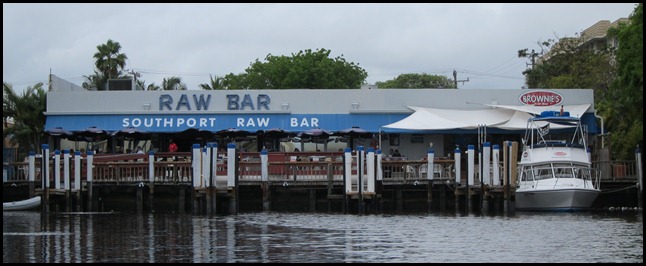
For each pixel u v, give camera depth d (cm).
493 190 4294
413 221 3797
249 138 5609
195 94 5578
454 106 5569
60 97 5606
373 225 3606
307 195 4466
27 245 2939
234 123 5525
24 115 6222
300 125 5509
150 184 4409
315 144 5709
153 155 4428
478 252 2764
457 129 5325
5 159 5388
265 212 4334
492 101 5566
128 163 4509
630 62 4962
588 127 5525
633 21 4975
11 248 2861
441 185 4459
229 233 3284
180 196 4419
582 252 2755
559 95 5544
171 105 5581
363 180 4309
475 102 5569
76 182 4459
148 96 5594
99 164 4506
